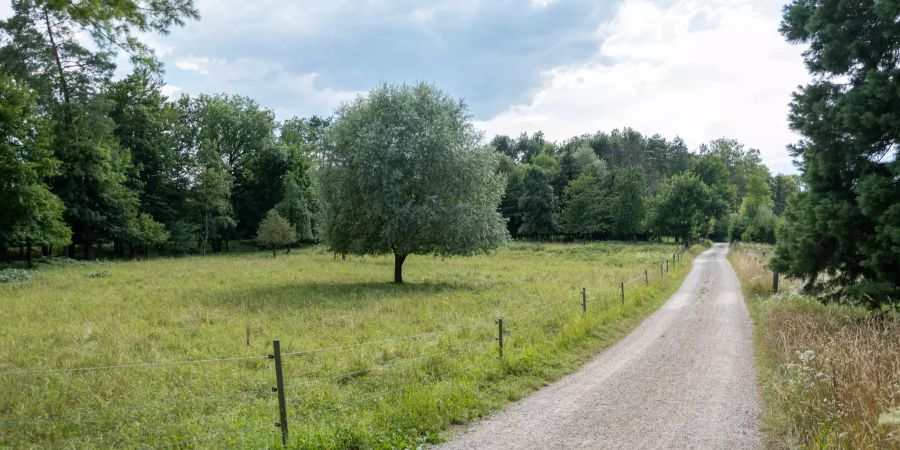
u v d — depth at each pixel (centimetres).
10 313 1638
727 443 683
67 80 4100
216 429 714
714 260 5138
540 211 8406
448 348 1215
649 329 1591
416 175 2691
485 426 758
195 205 6047
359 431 689
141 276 2939
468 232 2806
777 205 12275
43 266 3766
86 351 1175
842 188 1496
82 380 933
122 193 4944
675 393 916
